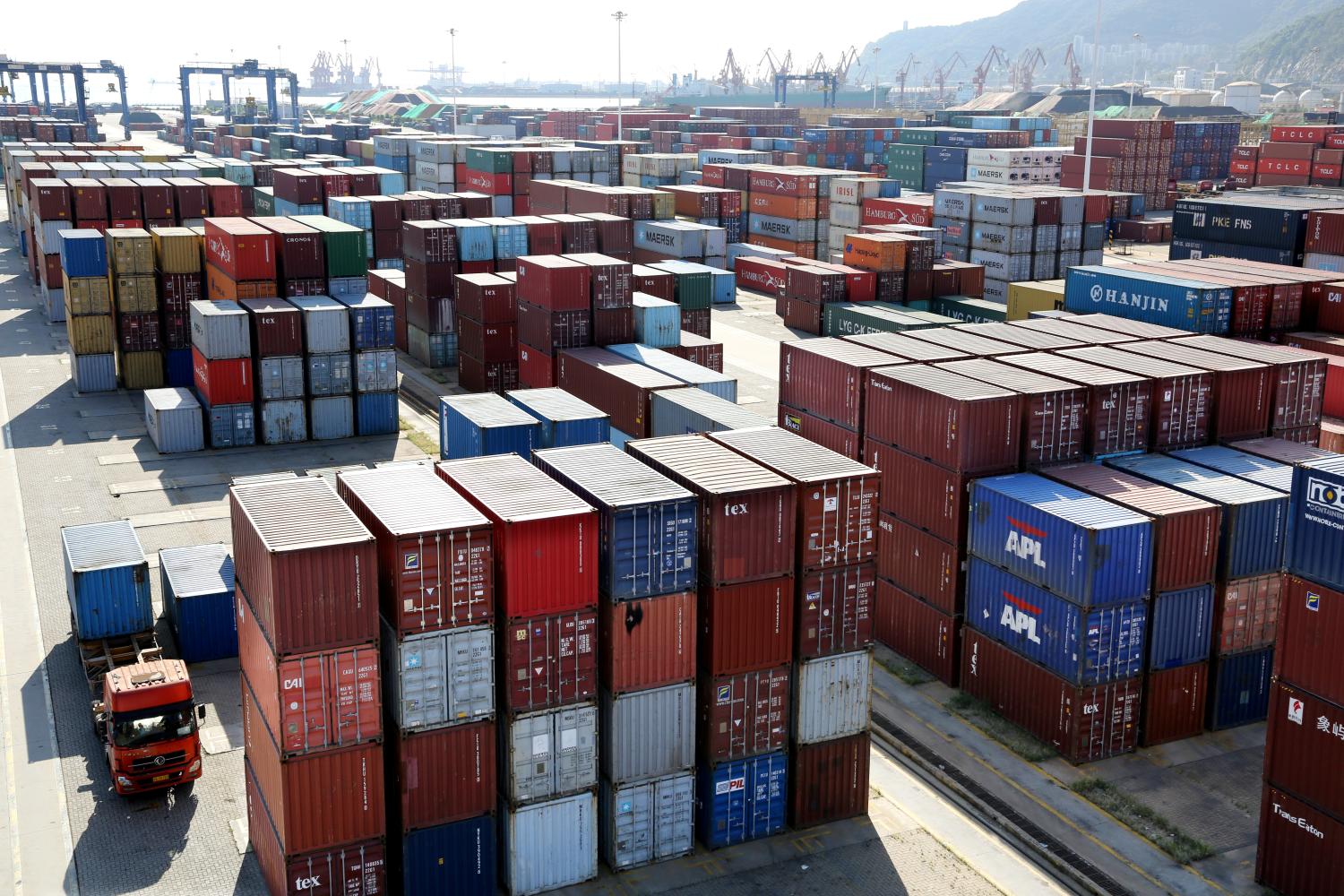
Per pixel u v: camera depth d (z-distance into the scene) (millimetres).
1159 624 32250
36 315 91562
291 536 23766
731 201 115688
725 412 41719
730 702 28078
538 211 113375
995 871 27719
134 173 109375
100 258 67812
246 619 26250
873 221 107750
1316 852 25844
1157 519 31359
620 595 26125
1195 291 50812
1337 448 44812
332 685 23781
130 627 36000
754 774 28766
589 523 25547
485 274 70750
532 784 26328
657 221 104500
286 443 60625
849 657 29156
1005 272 91562
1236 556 32844
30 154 126688
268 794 25438
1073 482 34719
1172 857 28141
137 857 27266
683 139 196375
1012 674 34219
